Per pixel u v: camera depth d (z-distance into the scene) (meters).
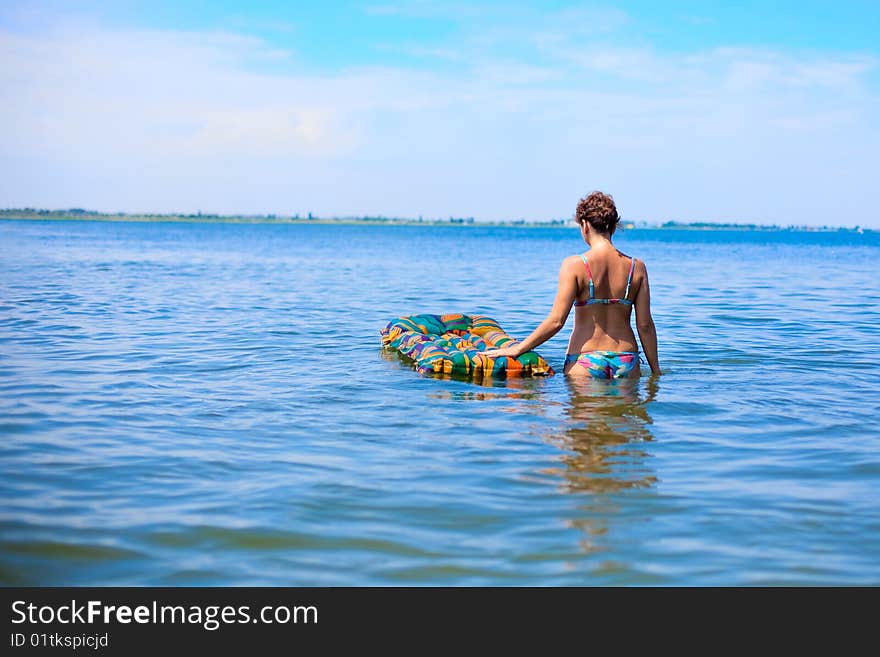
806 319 11.87
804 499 3.85
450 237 105.75
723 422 5.39
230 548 3.25
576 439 4.91
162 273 22.16
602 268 6.86
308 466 4.31
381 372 7.23
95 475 4.14
